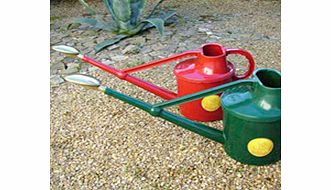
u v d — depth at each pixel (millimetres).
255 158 1478
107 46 2686
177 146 1645
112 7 2844
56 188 1468
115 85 2156
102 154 1631
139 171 1526
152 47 2650
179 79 1701
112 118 1858
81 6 3662
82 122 1843
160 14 3264
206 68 1665
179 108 1867
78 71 2352
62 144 1701
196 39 2744
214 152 1595
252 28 2910
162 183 1463
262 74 1467
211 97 1707
